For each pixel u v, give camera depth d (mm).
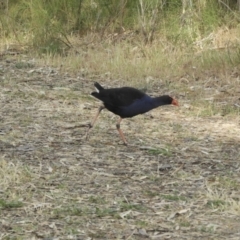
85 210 9531
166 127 14555
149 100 13273
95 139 13398
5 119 14633
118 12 24297
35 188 10391
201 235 8695
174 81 19094
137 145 13094
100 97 13133
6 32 24797
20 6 25078
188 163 12031
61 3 24781
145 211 9578
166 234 8719
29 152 12312
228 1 24109
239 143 13461
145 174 11336
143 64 20219
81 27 24578
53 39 23031
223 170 11672
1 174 10773
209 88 18328
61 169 11398
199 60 20406
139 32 23609
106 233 8727
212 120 15281
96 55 21266
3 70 20109
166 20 23516
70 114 15312
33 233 8688
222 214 9500
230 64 19734
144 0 23953
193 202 9969
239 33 22406
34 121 14555
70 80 19172
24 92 17281
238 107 16406
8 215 9320
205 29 23031
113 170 11484
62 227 8914
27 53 22688
